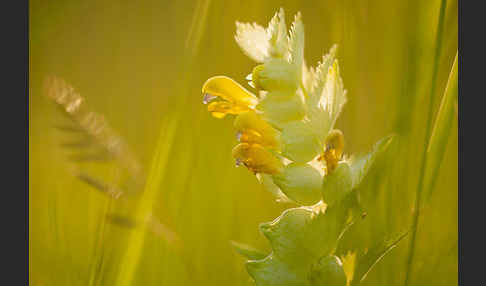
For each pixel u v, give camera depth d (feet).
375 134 1.38
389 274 1.27
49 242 1.41
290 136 1.11
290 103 1.11
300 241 1.11
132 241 1.24
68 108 1.19
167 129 1.27
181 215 1.43
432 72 1.16
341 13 1.40
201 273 1.37
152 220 1.27
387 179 1.25
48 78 1.19
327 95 1.12
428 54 1.21
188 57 1.28
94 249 1.23
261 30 1.13
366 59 1.39
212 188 1.44
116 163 1.21
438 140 1.16
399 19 1.35
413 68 1.22
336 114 1.12
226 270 1.38
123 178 1.25
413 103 1.22
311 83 1.12
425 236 1.33
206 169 1.45
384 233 1.23
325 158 1.10
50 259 1.39
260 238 1.41
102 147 1.20
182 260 1.36
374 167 1.12
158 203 1.44
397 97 1.29
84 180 1.21
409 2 1.28
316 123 1.11
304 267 1.11
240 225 1.42
